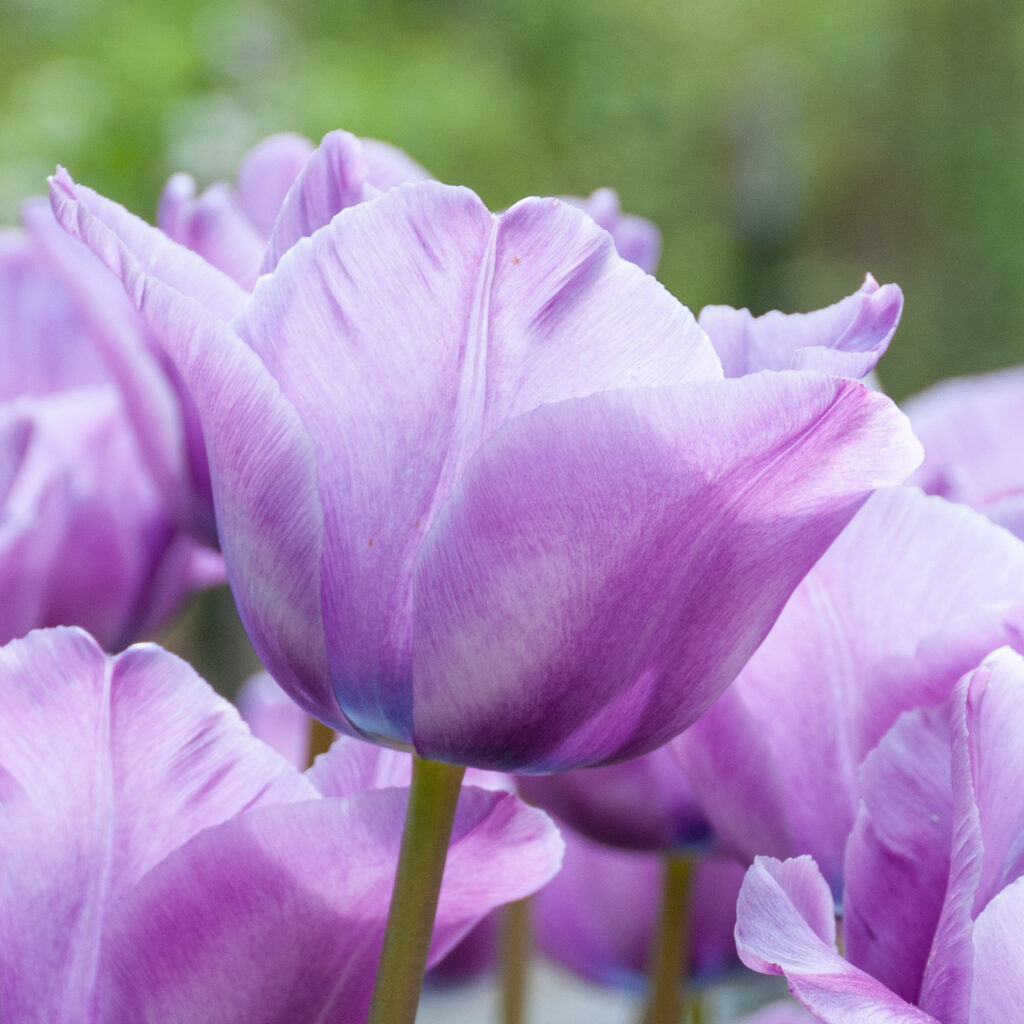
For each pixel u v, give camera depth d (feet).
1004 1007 1.42
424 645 1.46
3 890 1.53
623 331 1.45
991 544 1.60
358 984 1.55
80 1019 1.54
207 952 1.52
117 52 8.00
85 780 1.54
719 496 1.44
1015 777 1.49
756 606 1.48
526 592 1.44
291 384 1.48
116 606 1.94
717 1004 2.33
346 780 1.61
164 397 1.76
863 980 1.44
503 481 1.43
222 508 1.51
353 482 1.48
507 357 1.46
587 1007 3.54
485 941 2.22
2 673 1.53
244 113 8.04
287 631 1.49
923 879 1.52
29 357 2.17
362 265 1.46
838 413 1.42
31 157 7.65
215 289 1.53
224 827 1.51
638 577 1.45
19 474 1.91
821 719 1.61
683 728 1.51
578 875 2.09
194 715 1.55
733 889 1.94
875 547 1.60
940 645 1.56
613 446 1.42
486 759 1.49
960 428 2.03
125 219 1.54
